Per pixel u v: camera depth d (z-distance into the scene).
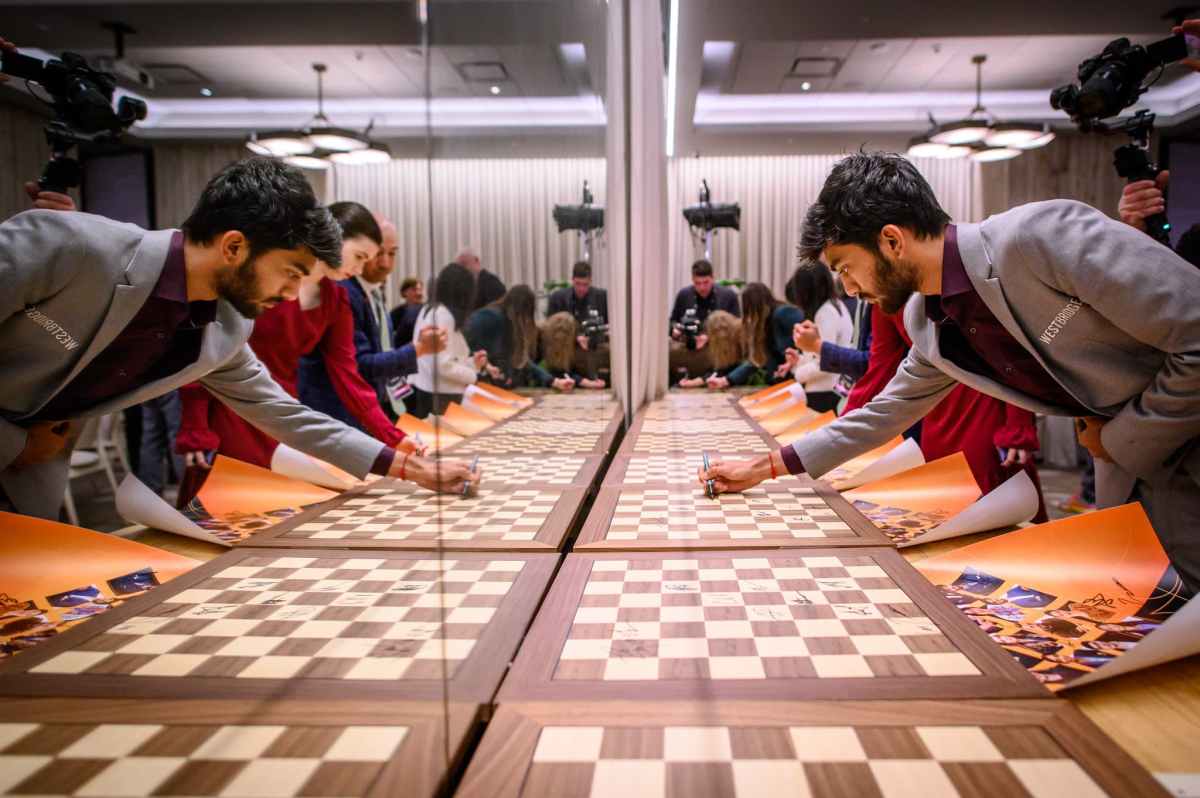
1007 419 1.94
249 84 4.46
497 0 0.93
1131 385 1.09
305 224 1.02
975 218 6.84
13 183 0.98
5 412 1.07
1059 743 0.55
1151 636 0.65
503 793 0.49
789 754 0.54
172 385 1.23
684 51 5.16
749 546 1.15
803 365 3.37
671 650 0.74
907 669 0.69
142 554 1.04
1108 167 6.29
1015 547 1.05
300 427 1.54
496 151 1.25
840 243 1.18
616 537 1.21
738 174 6.26
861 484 1.66
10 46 0.95
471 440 1.82
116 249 1.00
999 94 6.93
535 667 0.69
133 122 1.07
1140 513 1.00
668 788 0.49
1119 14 4.42
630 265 3.41
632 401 3.42
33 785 0.47
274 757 0.51
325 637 0.75
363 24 2.66
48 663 0.68
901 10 4.41
